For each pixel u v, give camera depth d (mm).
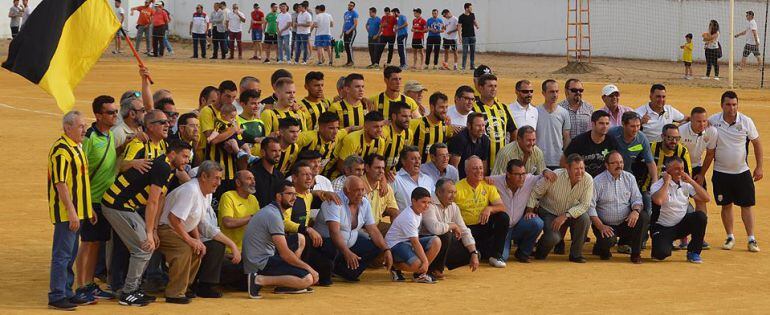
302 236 12672
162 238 11883
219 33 45781
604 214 14789
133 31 55688
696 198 15133
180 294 11961
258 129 13836
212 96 13906
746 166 15531
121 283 12250
